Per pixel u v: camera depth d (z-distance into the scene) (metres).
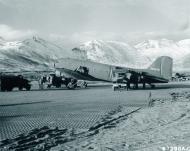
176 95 38.75
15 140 12.80
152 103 28.75
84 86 65.25
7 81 51.31
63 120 18.42
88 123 17.30
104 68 59.78
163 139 12.45
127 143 11.85
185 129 14.73
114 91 49.25
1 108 25.16
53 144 12.06
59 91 49.91
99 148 11.07
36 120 18.45
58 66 64.75
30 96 38.59
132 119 18.80
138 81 56.06
